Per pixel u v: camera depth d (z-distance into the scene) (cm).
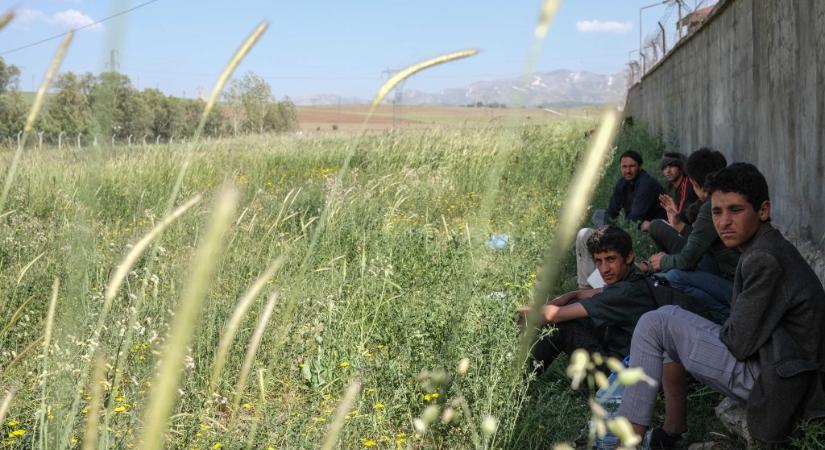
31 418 289
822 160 496
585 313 378
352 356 403
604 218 788
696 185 479
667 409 335
